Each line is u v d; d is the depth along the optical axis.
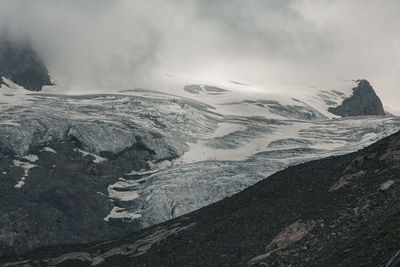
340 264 70.56
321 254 78.31
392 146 105.88
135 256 122.31
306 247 83.06
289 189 119.81
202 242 109.31
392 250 66.31
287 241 88.50
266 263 83.94
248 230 103.69
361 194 92.69
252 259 87.88
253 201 124.44
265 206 114.69
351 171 108.25
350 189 97.62
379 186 91.94
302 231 89.31
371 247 70.69
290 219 98.81
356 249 72.94
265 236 97.19
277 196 118.88
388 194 88.00
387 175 94.81
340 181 106.50
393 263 60.00
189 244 112.62
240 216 114.44
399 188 88.06
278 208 109.44
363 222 82.62
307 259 78.94
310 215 94.19
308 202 104.75
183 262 103.75
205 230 117.12
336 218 87.88
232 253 96.94
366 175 100.88
